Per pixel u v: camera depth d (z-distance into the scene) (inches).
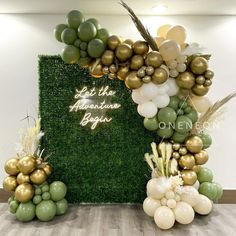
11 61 139.2
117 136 131.0
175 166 109.2
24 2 123.4
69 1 122.2
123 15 139.0
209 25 140.2
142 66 104.7
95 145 131.2
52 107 130.3
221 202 139.9
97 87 129.8
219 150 141.9
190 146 110.4
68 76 129.9
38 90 138.3
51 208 112.2
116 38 106.6
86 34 103.5
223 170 142.2
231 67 140.8
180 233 104.3
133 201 132.6
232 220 116.3
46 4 125.6
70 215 120.2
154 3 123.3
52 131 130.7
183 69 107.3
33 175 112.7
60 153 131.0
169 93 110.6
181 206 105.7
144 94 106.0
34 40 139.2
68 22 106.3
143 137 130.9
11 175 117.6
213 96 140.7
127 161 131.5
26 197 110.0
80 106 130.0
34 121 139.3
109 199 132.8
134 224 111.7
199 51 110.9
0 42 138.8
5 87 139.5
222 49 140.7
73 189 131.8
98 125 130.7
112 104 130.2
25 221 113.4
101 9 131.6
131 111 130.6
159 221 103.8
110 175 131.8
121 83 130.0
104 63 107.0
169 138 118.1
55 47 139.3
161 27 116.8
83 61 109.2
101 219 116.3
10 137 140.2
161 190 105.7
